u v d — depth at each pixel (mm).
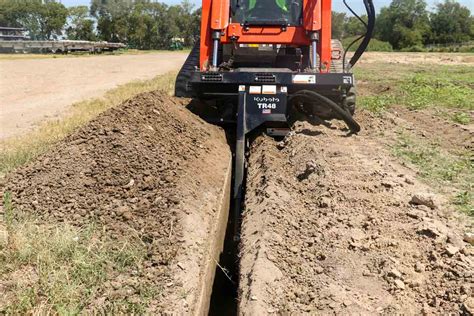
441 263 4828
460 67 30703
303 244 5254
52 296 4070
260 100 8211
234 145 9352
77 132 6965
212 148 8258
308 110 9500
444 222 5793
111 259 4664
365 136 9820
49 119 12227
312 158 7363
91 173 6129
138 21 92812
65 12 95750
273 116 8195
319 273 4762
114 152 6562
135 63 33750
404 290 4484
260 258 4727
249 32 9242
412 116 12344
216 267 5758
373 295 4438
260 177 6816
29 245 4641
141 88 17438
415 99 14672
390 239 5301
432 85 17922
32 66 28672
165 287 4414
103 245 4820
